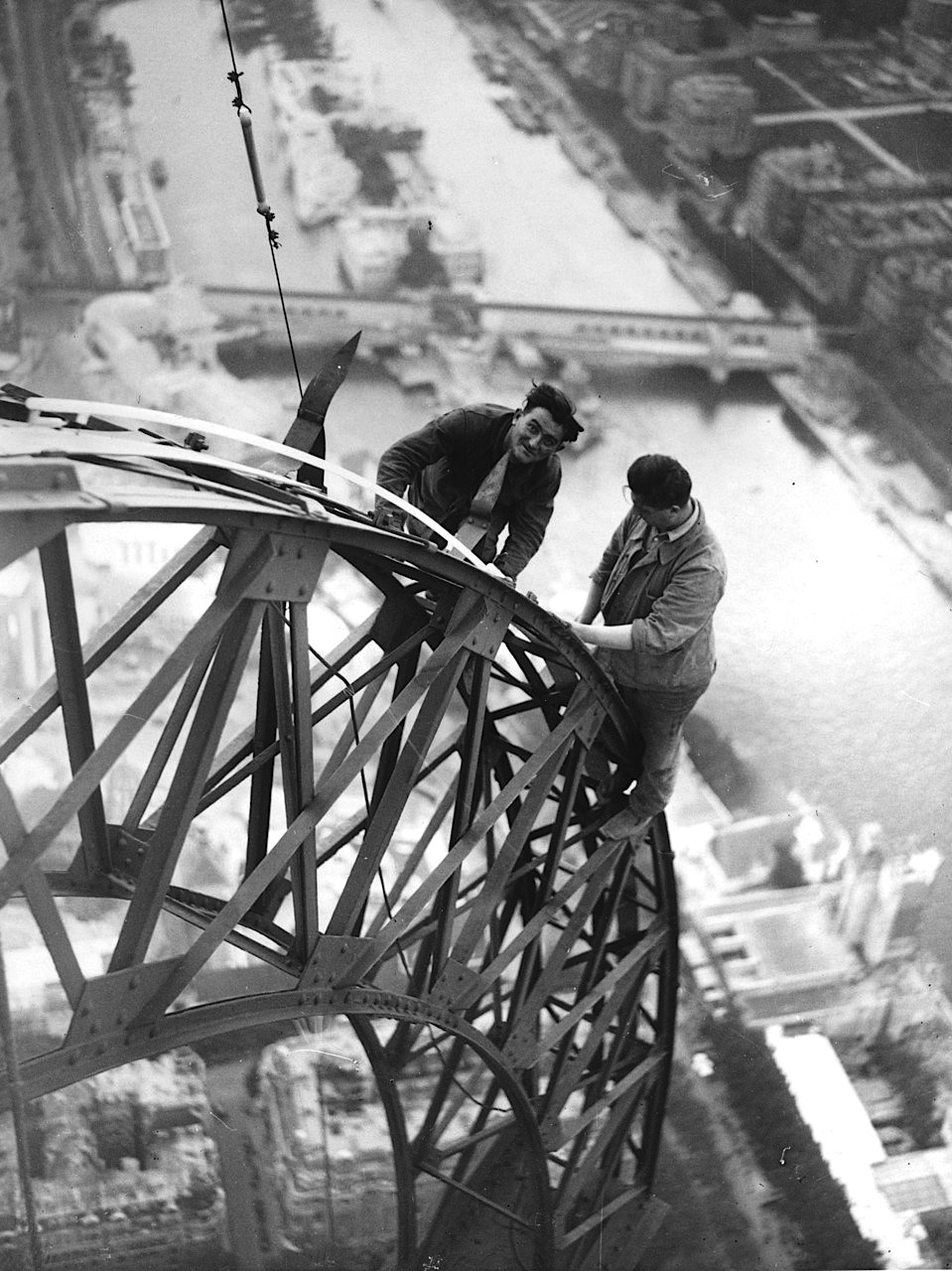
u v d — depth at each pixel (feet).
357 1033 33.24
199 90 147.33
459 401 151.02
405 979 63.05
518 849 26.78
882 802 120.37
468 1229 39.88
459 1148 37.83
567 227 154.81
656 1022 38.47
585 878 29.25
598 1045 34.86
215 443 143.95
